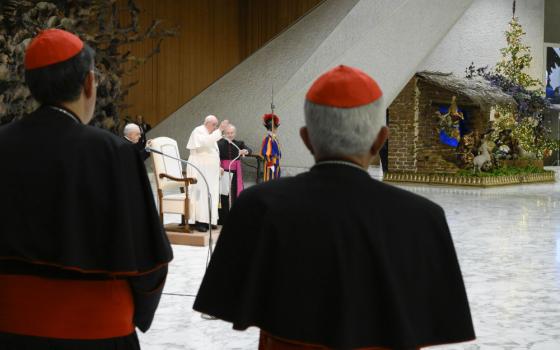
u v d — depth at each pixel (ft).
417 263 10.44
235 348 29.48
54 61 12.66
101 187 12.29
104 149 12.48
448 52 137.18
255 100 109.19
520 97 120.16
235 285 10.66
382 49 104.22
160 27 128.77
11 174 12.32
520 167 129.39
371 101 10.78
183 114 113.39
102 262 12.17
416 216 10.64
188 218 55.62
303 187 10.72
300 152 106.93
